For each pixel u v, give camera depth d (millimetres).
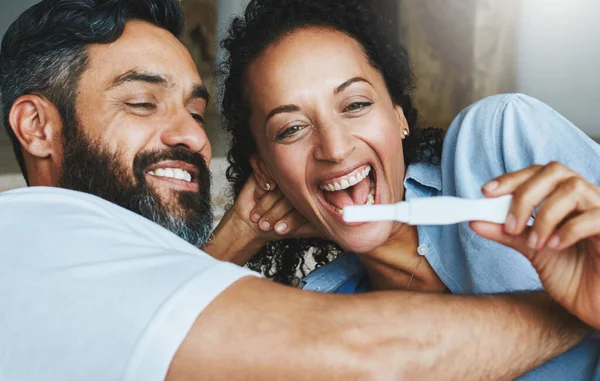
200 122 1608
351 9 1564
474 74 6391
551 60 6430
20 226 1065
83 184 1429
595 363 1242
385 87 1623
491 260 1333
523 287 1310
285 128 1566
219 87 1893
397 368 890
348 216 776
